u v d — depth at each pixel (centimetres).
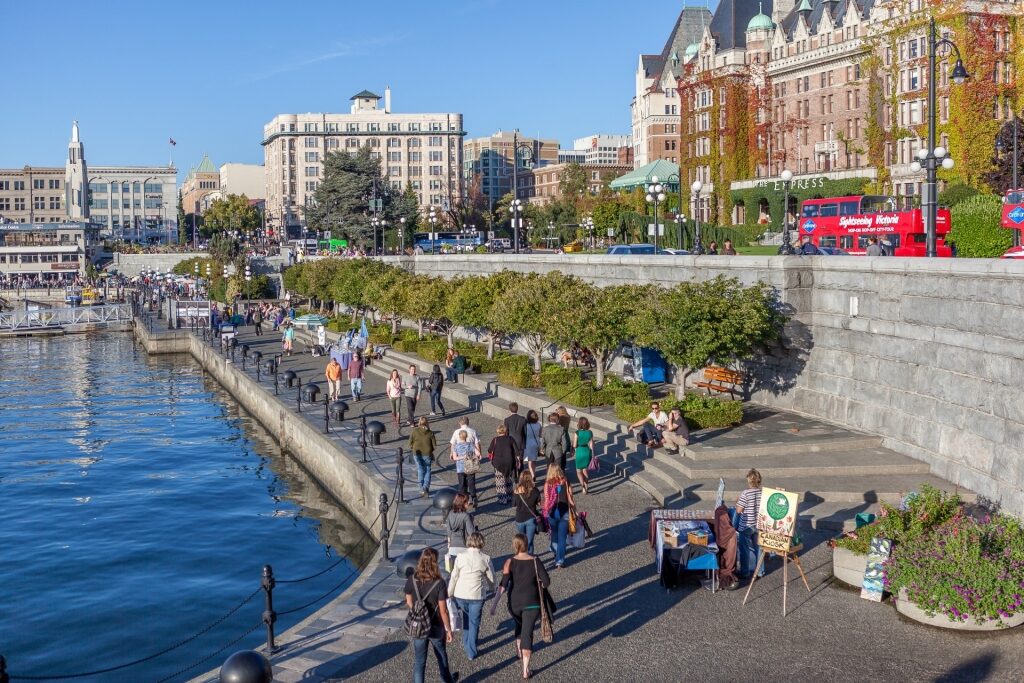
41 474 4225
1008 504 2138
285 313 9106
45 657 2259
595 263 4472
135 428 5309
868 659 1487
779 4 11325
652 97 16150
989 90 8188
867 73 9350
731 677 1441
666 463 2658
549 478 1978
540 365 4125
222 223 19462
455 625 1533
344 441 3462
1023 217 3659
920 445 2561
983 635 1569
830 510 2202
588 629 1641
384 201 13725
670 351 3059
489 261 5912
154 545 3122
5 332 11225
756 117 11088
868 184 9231
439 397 3766
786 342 3169
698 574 1878
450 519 1842
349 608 1778
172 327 9562
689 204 11744
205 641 2333
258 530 3253
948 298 2436
